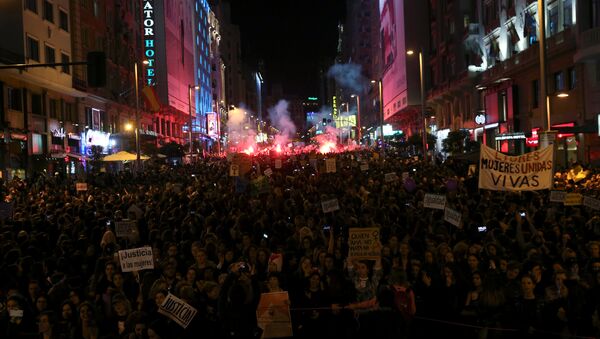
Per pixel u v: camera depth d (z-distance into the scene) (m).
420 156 50.91
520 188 13.25
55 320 8.77
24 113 40.62
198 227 14.73
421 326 9.43
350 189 20.23
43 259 12.12
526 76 44.84
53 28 44.50
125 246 14.04
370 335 8.98
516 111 46.97
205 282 9.17
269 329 8.16
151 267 9.82
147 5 77.44
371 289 9.31
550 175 13.09
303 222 14.04
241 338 8.47
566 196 14.64
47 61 43.25
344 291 9.08
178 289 8.83
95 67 15.36
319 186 23.25
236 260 11.30
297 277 9.45
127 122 64.00
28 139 40.44
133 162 57.94
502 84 49.78
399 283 8.97
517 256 11.30
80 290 9.88
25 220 15.94
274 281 8.79
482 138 55.41
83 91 49.16
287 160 45.38
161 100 82.94
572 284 8.61
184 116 98.31
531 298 8.54
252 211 16.94
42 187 30.23
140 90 72.81
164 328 8.17
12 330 8.95
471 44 58.97
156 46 82.56
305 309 9.09
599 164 33.44
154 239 13.83
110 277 9.82
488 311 8.46
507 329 8.40
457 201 16.88
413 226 14.08
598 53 32.22
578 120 36.09
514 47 47.91
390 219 14.95
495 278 8.51
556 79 39.50
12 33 39.12
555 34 38.38
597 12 33.50
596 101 34.12
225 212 17.38
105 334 8.98
